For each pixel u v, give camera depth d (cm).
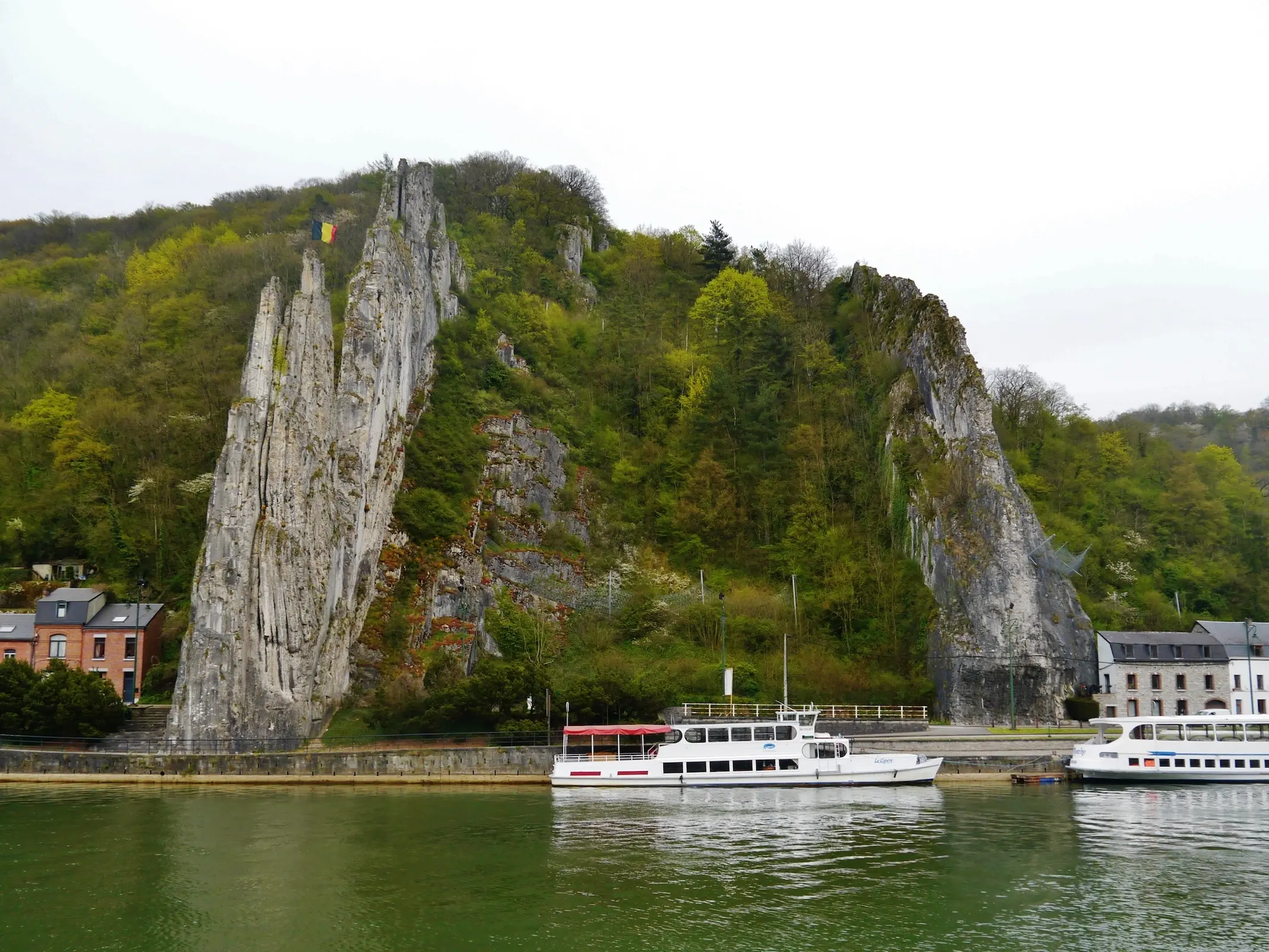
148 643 9262
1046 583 10188
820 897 4528
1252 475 14938
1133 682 9850
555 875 4866
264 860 5122
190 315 12669
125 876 4850
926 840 5584
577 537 11012
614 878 4806
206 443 11131
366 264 9706
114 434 11212
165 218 17162
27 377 12456
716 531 11475
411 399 10494
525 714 7938
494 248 14762
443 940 3994
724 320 14388
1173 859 5178
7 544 10450
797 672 9612
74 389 12100
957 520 10462
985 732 8675
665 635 9862
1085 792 7200
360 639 8794
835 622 10506
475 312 12694
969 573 10044
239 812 6322
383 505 9312
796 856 5238
